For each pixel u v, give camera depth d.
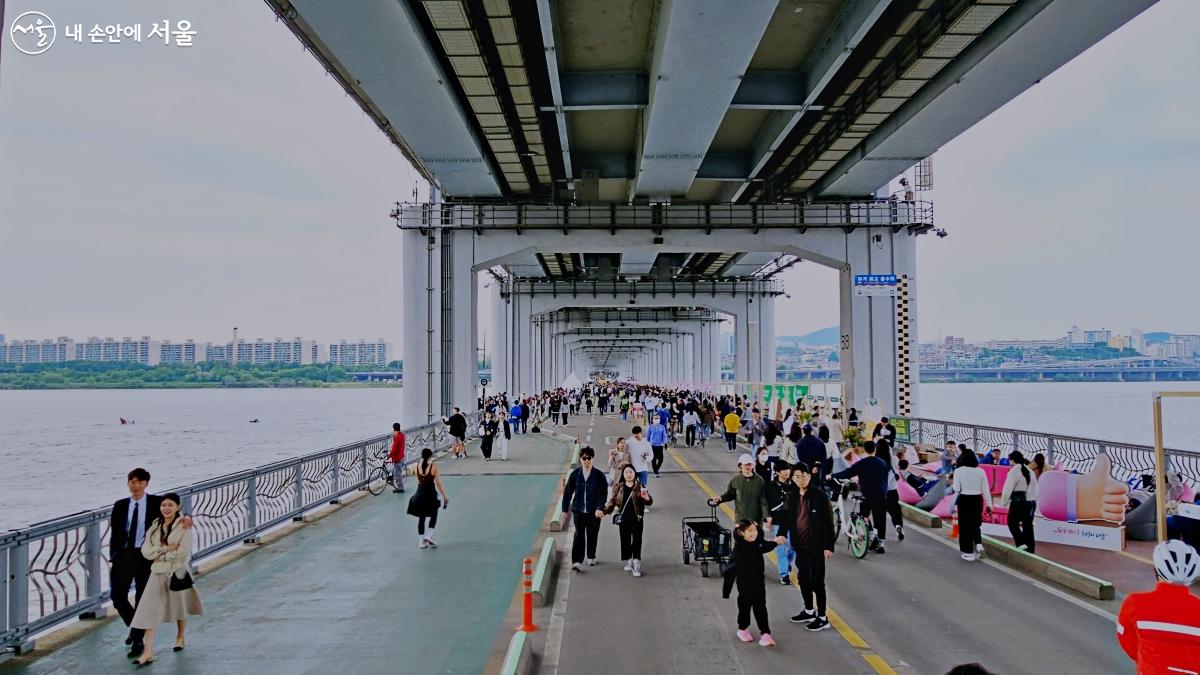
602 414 64.06
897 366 31.42
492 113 22.56
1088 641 8.11
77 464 47.91
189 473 42.72
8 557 7.67
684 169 26.34
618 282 55.22
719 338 75.94
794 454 17.78
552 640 8.34
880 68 20.83
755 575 8.19
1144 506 12.95
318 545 13.06
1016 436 21.50
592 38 19.80
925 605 9.49
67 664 7.53
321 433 75.38
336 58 18.11
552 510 16.61
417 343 32.12
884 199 31.92
